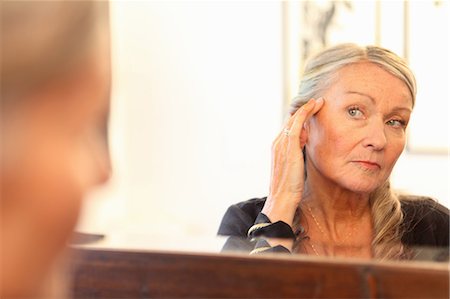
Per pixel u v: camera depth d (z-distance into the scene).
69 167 0.20
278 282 0.45
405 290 0.43
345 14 2.85
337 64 1.07
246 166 2.90
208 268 0.47
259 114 2.91
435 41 2.79
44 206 0.20
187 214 2.83
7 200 0.20
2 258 0.20
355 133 1.04
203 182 2.89
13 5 0.19
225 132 2.92
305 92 1.10
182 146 2.88
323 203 1.01
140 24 2.90
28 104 0.20
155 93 2.88
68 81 0.20
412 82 1.08
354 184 1.00
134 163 2.79
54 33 0.20
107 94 0.22
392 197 1.02
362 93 1.04
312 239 0.77
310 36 2.87
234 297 0.46
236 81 2.94
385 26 2.83
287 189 1.03
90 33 0.21
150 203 2.80
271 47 2.92
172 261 0.48
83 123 0.21
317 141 1.06
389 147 1.04
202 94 2.93
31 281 0.20
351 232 0.97
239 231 1.00
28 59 0.19
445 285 0.43
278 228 0.96
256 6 2.93
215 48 2.95
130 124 2.81
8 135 0.20
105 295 0.47
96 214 0.51
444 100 2.78
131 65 2.86
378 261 0.46
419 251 0.60
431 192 2.72
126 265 0.48
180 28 2.95
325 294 0.44
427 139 2.74
